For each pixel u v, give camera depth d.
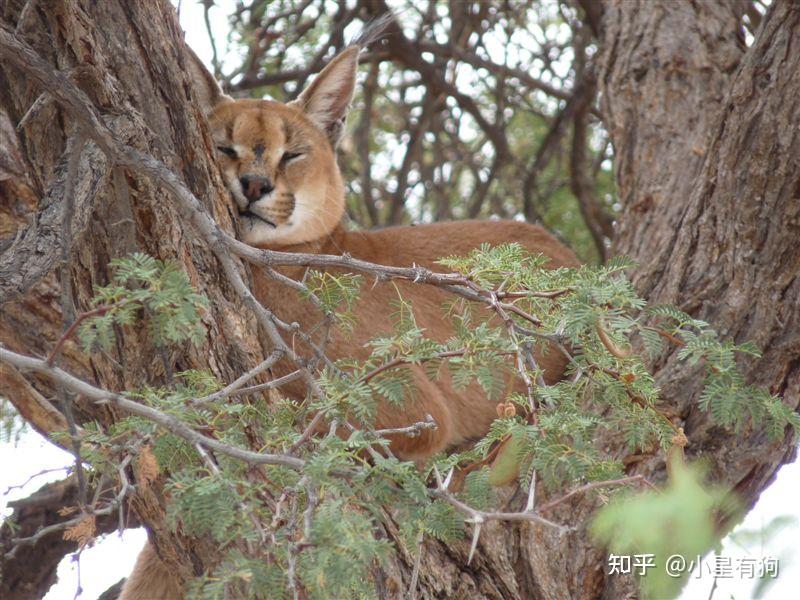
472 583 8.22
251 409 6.61
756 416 6.41
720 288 9.55
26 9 6.88
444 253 11.45
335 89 11.71
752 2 14.59
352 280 6.85
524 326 7.31
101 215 7.37
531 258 7.15
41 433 7.95
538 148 17.80
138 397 6.80
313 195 11.03
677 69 12.38
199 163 7.98
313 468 5.41
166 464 6.22
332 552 5.18
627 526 4.35
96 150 6.88
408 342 6.37
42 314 8.20
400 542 7.93
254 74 14.96
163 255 7.50
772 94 9.55
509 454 6.38
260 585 5.43
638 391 6.71
